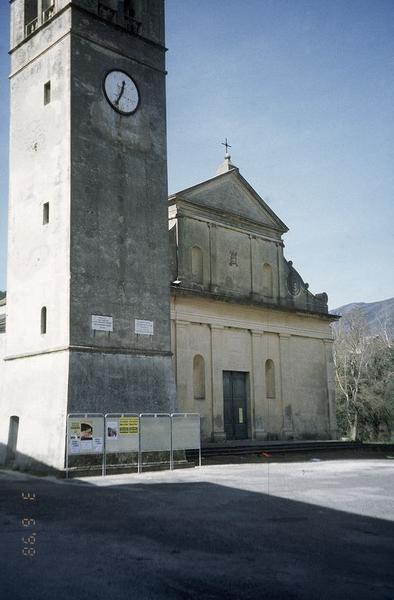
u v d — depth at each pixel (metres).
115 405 24.25
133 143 27.25
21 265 26.70
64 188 24.73
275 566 9.22
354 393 60.62
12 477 21.98
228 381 35.78
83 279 24.23
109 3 27.77
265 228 39.62
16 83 28.70
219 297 34.62
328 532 11.55
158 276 27.23
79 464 22.03
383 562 9.42
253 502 15.16
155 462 24.22
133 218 26.62
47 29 27.06
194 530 11.80
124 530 11.82
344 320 68.75
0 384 28.44
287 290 40.41
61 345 23.67
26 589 8.16
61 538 11.16
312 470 23.36
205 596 7.84
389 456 32.94
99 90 26.27
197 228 35.00
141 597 7.80
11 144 28.41
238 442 34.28
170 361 26.98
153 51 29.05
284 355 39.19
